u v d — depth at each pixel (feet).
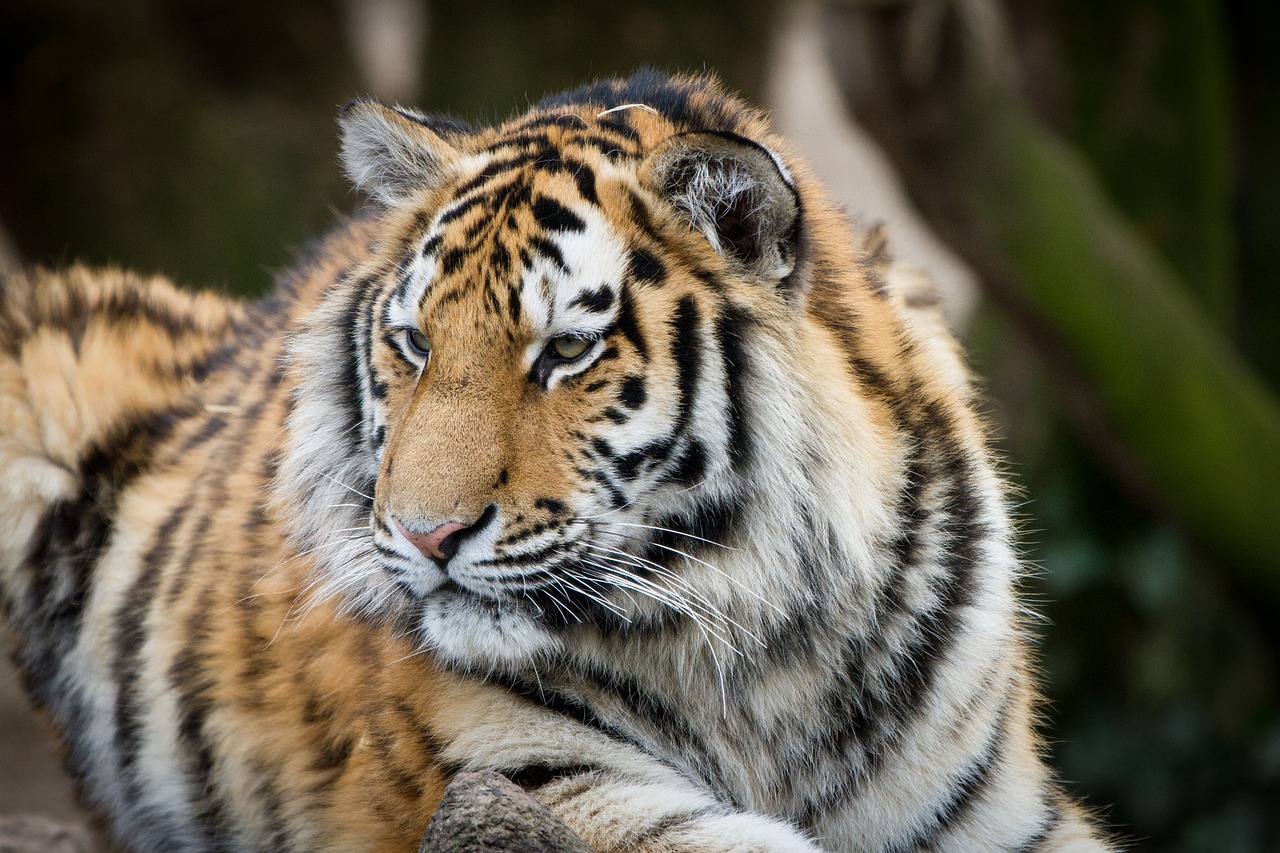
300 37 49.29
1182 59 45.34
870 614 20.72
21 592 27.66
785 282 19.93
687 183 19.48
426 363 19.63
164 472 26.89
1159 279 39.91
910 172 37.17
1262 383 48.52
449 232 19.98
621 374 19.12
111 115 47.78
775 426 19.85
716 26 49.90
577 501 19.11
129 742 25.62
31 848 26.61
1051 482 46.85
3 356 28.58
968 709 21.58
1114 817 45.11
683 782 20.11
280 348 24.64
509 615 19.52
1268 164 50.06
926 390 21.85
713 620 20.40
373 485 20.75
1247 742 44.21
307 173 49.60
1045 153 37.83
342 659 21.53
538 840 16.07
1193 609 45.57
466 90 49.42
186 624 24.26
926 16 33.35
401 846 20.76
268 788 22.80
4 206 48.67
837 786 21.36
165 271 48.75
